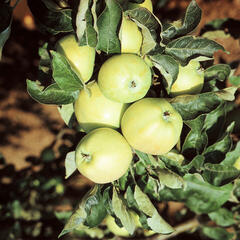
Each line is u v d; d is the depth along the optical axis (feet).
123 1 2.06
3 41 2.07
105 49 2.03
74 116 2.24
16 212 3.22
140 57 2.09
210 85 2.31
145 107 2.04
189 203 2.63
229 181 2.29
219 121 2.33
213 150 2.32
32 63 3.68
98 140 2.05
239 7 3.56
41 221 3.24
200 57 2.15
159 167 2.26
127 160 2.09
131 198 2.25
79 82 2.02
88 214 2.24
